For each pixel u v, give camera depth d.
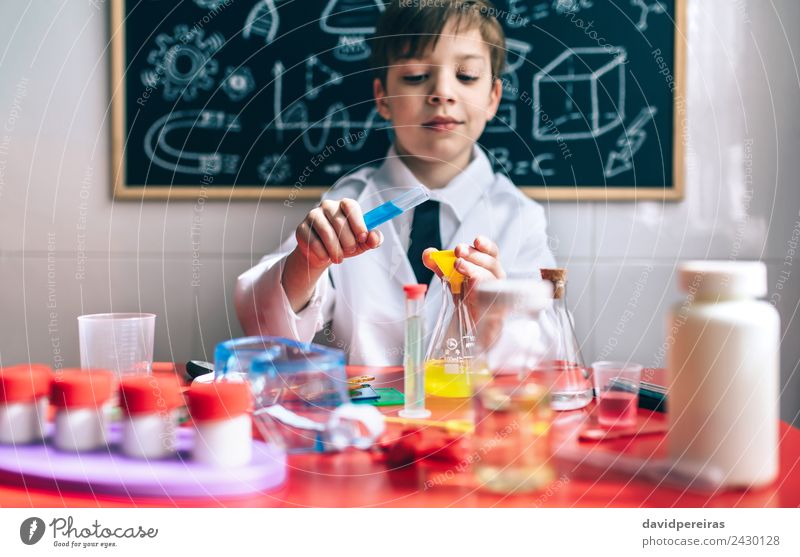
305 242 1.09
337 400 0.67
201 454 0.58
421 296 0.76
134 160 1.68
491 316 0.57
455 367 0.83
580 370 0.80
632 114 1.67
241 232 1.69
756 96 1.68
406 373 0.76
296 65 1.65
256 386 0.66
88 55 1.67
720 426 0.53
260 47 1.65
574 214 1.69
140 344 0.84
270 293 1.16
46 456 0.60
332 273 1.59
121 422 0.60
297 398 0.66
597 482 0.57
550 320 0.79
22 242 1.70
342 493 0.55
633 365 0.80
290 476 0.59
